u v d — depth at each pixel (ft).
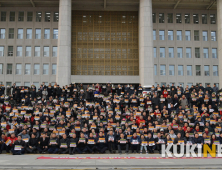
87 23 133.69
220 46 118.73
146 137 55.62
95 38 133.18
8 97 79.61
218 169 37.81
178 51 135.54
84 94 85.97
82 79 128.57
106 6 132.67
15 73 131.44
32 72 131.34
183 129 58.44
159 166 38.78
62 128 56.24
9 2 131.34
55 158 46.52
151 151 54.85
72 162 41.65
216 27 137.18
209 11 137.59
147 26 120.78
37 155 51.39
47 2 130.52
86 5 131.85
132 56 132.57
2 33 133.69
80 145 54.95
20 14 134.62
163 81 132.57
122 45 133.18
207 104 76.59
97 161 43.01
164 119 66.23
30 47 133.39
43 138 54.90
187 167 38.45
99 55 132.05
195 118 66.03
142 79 118.73
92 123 58.23
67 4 120.67
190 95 84.48
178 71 134.21
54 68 132.16
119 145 54.49
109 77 129.59
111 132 54.24
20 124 61.36
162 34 135.85
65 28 119.03
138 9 132.57
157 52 133.90
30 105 70.49
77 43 132.26
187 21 136.98
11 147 55.31
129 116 68.74
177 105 79.20
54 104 76.02
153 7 135.33
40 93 87.25
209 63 135.33
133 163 41.09
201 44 136.05
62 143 53.11
